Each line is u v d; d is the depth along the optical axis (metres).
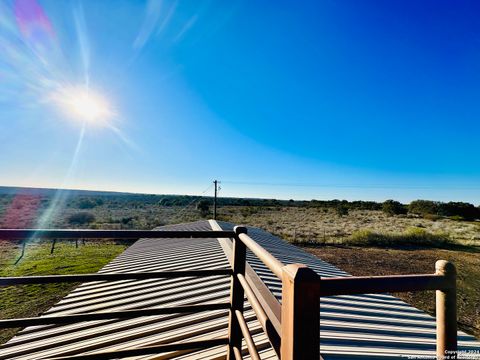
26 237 1.48
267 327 1.21
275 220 32.22
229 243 6.71
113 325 3.21
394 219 35.44
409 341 3.10
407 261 14.23
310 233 22.41
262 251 1.32
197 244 7.62
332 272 6.22
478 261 14.41
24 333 3.29
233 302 1.81
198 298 3.76
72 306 3.97
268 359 2.34
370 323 3.48
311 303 0.86
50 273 11.42
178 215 35.69
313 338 0.85
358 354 2.70
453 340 0.94
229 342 1.84
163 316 3.29
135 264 6.40
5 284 1.45
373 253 16.06
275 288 4.01
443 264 0.98
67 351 2.80
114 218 31.88
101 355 1.64
